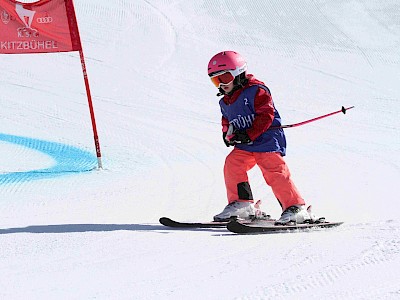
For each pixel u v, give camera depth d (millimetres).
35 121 17750
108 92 20906
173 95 20938
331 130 17734
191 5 29094
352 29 27719
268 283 5336
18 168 13031
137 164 13523
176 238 7152
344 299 4902
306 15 28656
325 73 23734
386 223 7941
